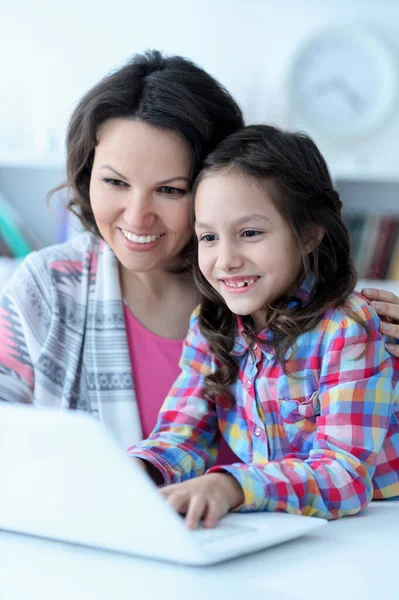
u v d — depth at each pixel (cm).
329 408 102
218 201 108
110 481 71
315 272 113
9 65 307
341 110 295
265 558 74
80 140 124
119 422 132
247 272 108
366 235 279
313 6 299
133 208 118
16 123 307
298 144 117
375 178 278
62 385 134
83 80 305
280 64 301
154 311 136
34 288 136
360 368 103
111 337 134
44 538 80
